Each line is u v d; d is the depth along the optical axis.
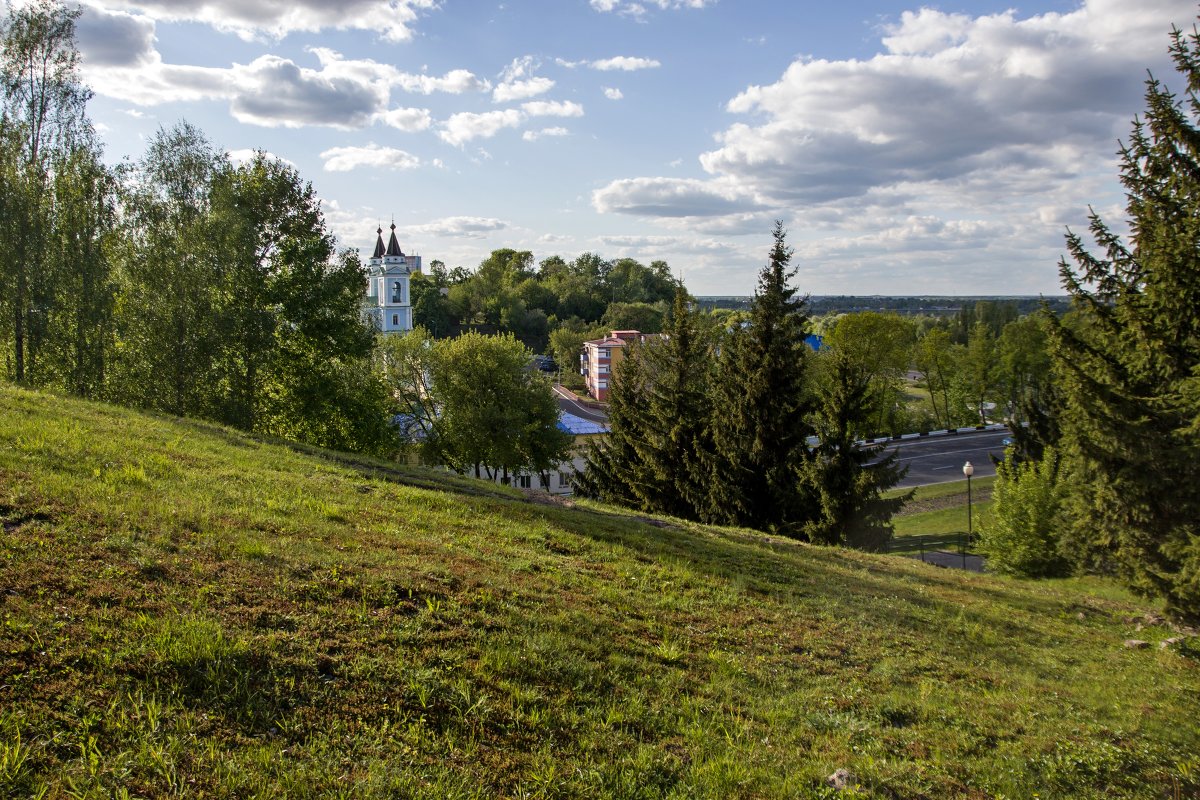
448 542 10.70
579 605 8.98
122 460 10.98
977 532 32.28
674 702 6.88
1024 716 8.36
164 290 27.73
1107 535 14.97
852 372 23.20
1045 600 16.14
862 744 6.86
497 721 5.68
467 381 45.31
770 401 24.03
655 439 28.08
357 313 33.56
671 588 11.00
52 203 27.44
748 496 24.17
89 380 27.72
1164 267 12.62
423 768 4.82
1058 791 6.54
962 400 76.69
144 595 6.16
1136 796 6.67
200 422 18.91
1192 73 12.61
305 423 32.09
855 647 9.90
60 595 5.80
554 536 12.80
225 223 28.52
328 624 6.47
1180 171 12.81
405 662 6.11
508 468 46.41
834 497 22.58
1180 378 13.16
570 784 5.06
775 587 12.34
